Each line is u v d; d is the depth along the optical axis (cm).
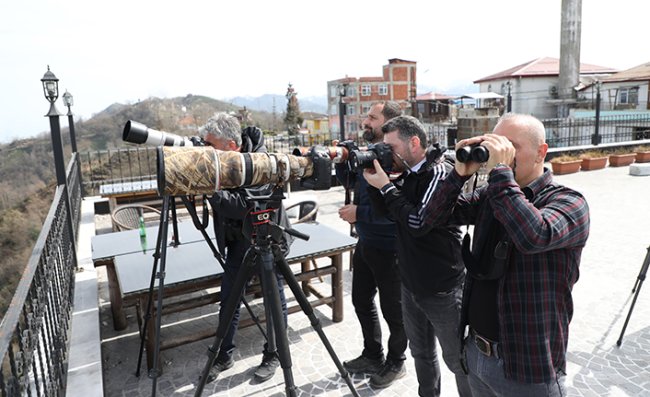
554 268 160
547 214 153
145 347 357
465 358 193
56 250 353
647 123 2311
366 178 230
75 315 401
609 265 534
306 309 229
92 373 313
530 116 171
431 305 237
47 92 497
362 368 325
